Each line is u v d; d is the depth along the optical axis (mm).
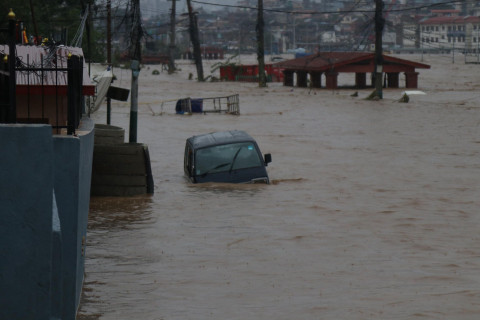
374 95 77750
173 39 181000
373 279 12516
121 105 68812
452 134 43219
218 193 21562
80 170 9805
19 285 8398
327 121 52719
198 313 10680
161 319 10375
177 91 95688
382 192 22422
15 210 8352
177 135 42531
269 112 61500
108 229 16875
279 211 18969
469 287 11969
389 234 16250
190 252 14562
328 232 16438
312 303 11125
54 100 14258
